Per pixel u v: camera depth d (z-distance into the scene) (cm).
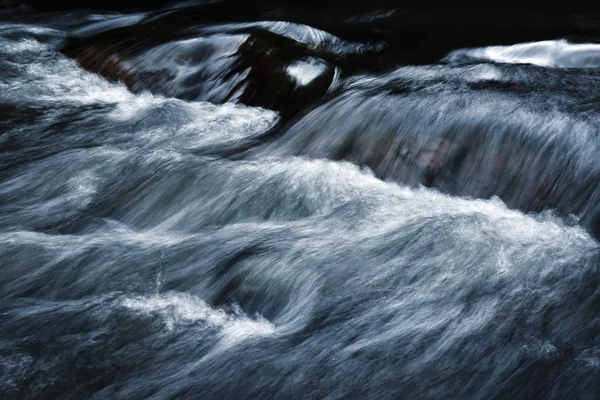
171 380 399
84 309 462
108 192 632
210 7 1384
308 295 468
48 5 1580
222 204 594
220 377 400
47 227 580
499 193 579
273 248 512
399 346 416
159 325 445
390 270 481
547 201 559
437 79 735
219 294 477
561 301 442
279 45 890
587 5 1157
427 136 625
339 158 655
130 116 838
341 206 570
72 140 762
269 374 401
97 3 1593
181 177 629
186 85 900
